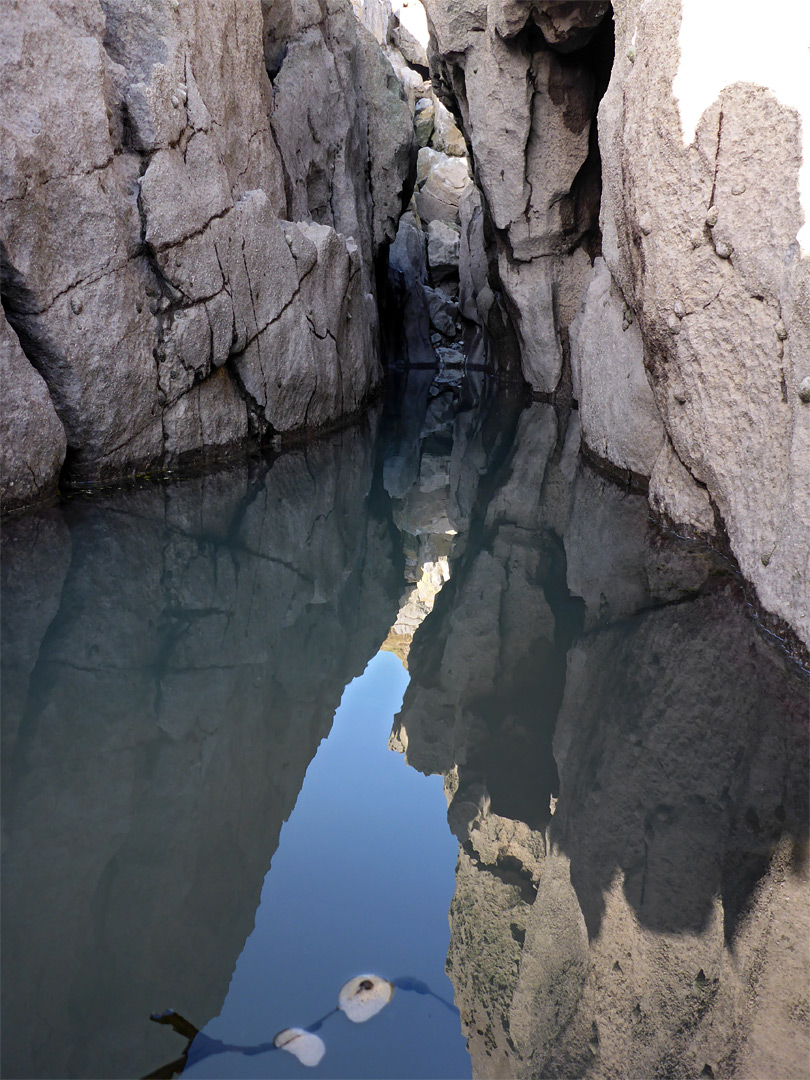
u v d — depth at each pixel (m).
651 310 4.05
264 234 6.05
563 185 9.62
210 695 2.50
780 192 3.12
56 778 1.97
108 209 4.51
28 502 4.22
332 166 9.08
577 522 4.81
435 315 18.08
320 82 8.56
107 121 4.49
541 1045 1.30
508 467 6.50
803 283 2.82
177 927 1.48
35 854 1.67
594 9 7.86
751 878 1.75
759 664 2.79
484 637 3.19
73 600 3.13
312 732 2.35
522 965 1.49
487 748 2.32
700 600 3.43
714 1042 1.34
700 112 3.48
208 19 5.64
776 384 3.17
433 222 19.38
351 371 8.40
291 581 3.71
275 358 6.38
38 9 4.08
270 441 6.63
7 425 3.99
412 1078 1.20
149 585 3.39
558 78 9.05
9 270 3.98
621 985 1.46
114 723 2.26
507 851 1.85
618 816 1.97
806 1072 1.28
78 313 4.39
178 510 4.57
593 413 6.28
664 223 3.81
